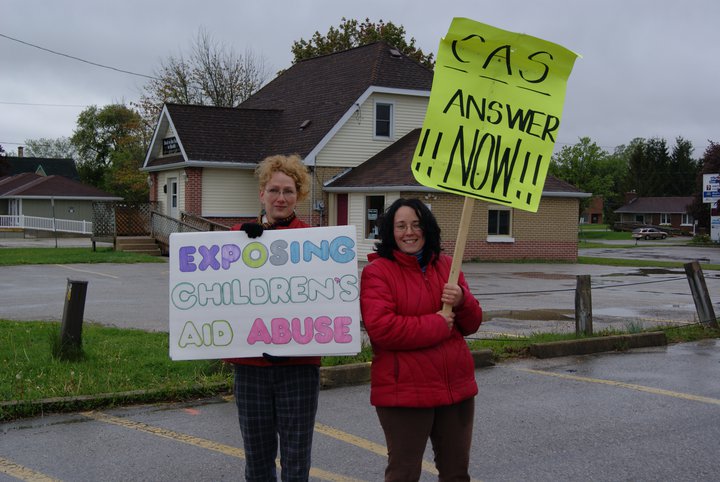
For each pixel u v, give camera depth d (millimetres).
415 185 23547
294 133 27781
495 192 3848
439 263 3867
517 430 6113
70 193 49375
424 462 5410
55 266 20859
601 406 6898
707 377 8195
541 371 8461
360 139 27203
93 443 5691
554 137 3896
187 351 3871
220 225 23266
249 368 3885
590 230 86500
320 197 26406
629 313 13469
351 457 5449
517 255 26844
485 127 3863
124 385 7020
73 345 7824
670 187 100625
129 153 52750
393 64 28547
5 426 6098
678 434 6035
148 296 14375
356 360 8094
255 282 3855
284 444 3902
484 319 12445
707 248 45000
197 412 6574
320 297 3820
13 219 47750
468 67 3855
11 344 8516
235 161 26672
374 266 3779
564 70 3898
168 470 5145
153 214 26625
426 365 3646
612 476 5074
